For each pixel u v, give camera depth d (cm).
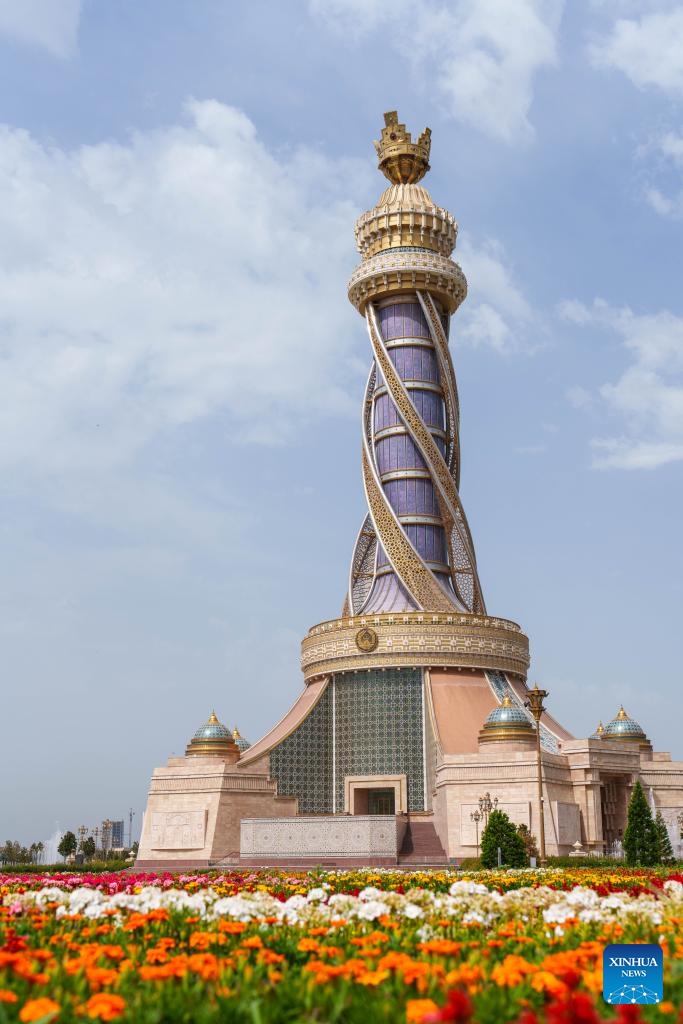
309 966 1110
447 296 9712
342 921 1592
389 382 9438
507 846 5600
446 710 8244
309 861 7006
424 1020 855
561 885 3500
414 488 9369
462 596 9288
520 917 1772
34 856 13125
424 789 8288
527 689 9025
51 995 1081
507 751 7506
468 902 1869
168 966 1112
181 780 7975
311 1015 1023
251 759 8069
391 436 9538
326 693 8856
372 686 8669
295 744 8562
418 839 7656
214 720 8569
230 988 1118
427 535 9300
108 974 1073
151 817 7950
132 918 1576
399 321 9694
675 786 8062
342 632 8769
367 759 8506
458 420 9638
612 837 7825
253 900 1867
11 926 1686
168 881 3447
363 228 9919
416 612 8619
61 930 1639
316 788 8569
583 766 7675
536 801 7206
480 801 7138
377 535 9231
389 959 1109
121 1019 981
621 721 8975
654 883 3456
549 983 1048
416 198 9975
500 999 1031
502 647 8750
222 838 7706
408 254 9556
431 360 9669
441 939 1349
